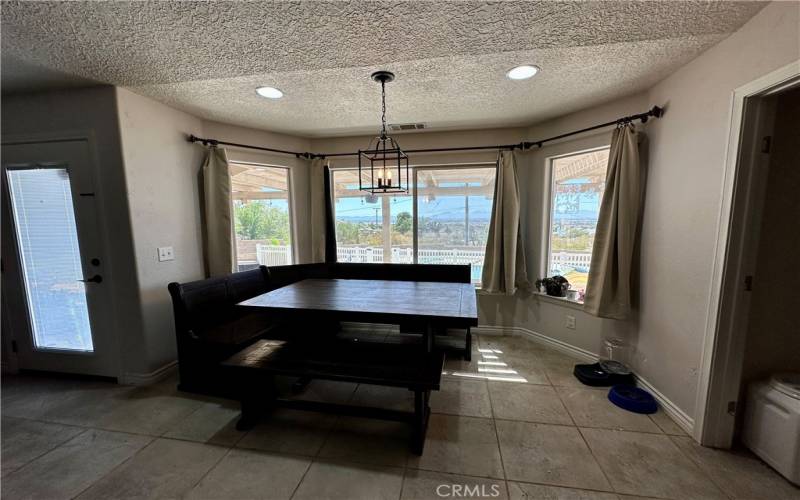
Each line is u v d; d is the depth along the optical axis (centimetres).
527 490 153
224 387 233
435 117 305
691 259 191
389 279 349
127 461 173
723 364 172
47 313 263
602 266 254
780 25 138
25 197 251
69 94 234
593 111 276
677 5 142
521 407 220
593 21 154
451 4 140
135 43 171
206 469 167
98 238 246
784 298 176
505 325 359
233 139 330
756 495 149
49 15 145
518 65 203
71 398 235
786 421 154
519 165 339
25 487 157
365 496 150
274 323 273
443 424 202
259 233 374
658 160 224
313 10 142
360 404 229
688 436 189
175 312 234
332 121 318
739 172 160
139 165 247
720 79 171
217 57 187
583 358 293
